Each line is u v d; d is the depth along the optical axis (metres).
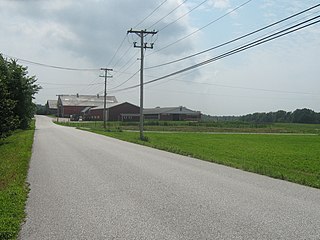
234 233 6.51
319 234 6.49
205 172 14.57
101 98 152.50
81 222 7.19
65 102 140.75
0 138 29.98
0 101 26.77
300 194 10.34
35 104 59.06
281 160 21.44
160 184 11.44
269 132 70.38
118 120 118.56
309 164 19.55
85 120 120.31
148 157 19.94
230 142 38.41
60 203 8.80
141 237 6.27
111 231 6.61
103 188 10.70
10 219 7.02
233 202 9.01
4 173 13.26
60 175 13.09
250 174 14.44
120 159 18.47
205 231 6.62
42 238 6.22
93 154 20.69
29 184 11.27
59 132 47.19
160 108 132.38
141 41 38.84
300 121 139.88
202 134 55.44
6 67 47.59
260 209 8.32
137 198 9.37
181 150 25.64
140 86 38.81
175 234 6.43
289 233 6.54
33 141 30.59
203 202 8.96
